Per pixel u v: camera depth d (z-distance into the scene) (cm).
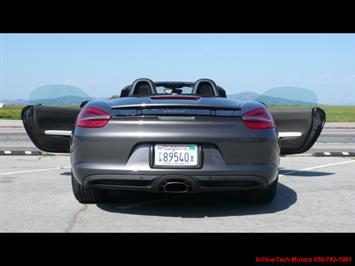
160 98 405
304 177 630
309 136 557
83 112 397
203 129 367
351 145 1244
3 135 1598
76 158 387
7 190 515
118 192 498
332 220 380
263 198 430
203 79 487
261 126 381
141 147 368
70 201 453
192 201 454
